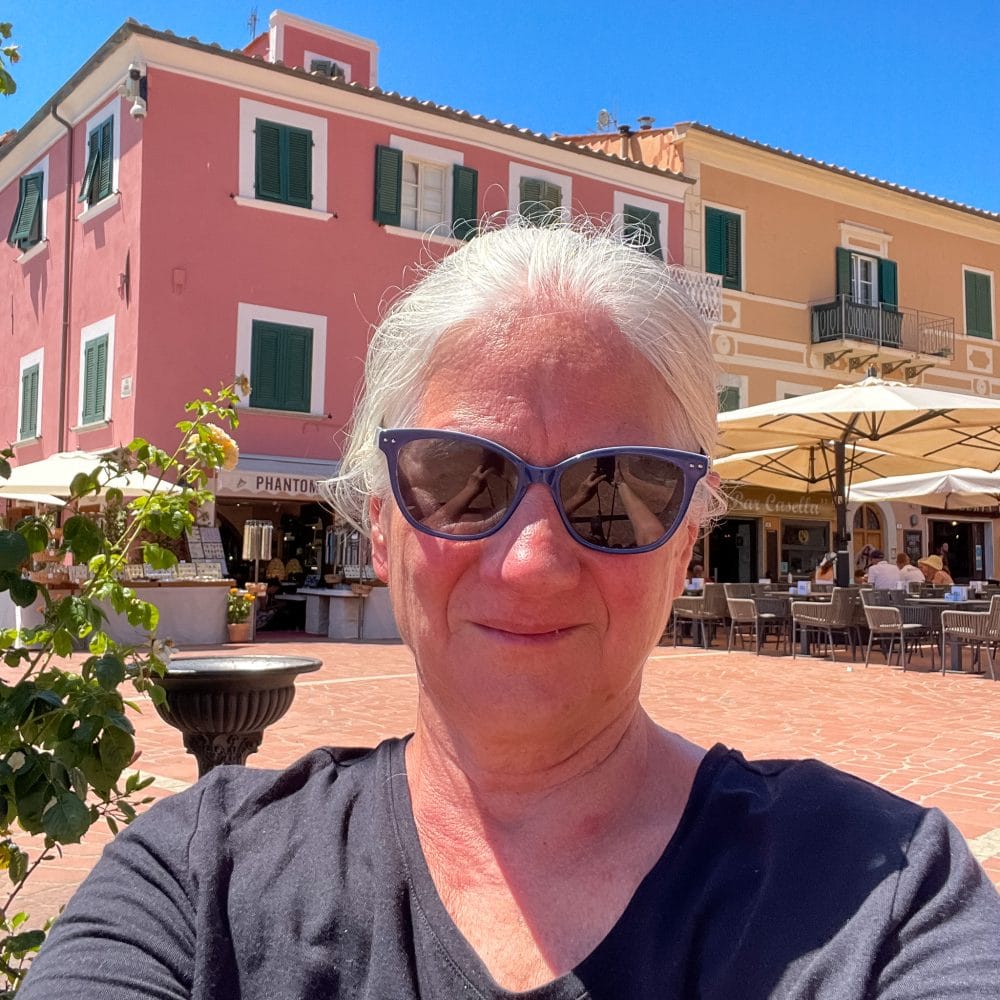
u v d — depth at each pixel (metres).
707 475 1.31
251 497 16.48
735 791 1.18
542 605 1.12
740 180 22.30
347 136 17.84
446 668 1.18
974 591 16.25
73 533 2.47
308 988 1.10
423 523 1.17
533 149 19.64
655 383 1.22
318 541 18.08
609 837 1.17
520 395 1.16
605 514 1.14
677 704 9.00
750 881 1.08
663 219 21.11
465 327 1.20
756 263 22.38
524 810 1.19
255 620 15.51
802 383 22.89
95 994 1.08
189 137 16.41
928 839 1.07
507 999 1.03
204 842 1.25
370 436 1.37
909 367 24.30
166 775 5.94
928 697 9.56
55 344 19.08
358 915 1.14
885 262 24.02
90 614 2.36
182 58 16.27
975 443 13.28
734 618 14.27
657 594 1.18
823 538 23.59
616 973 1.04
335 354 17.61
